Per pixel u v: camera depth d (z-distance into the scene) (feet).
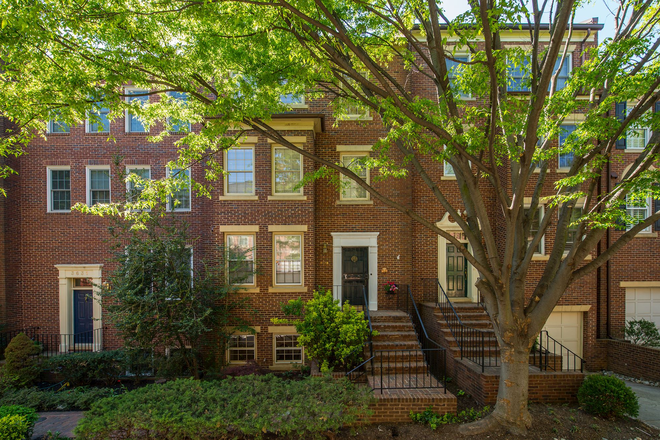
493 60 16.85
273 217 38.55
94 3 18.83
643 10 20.71
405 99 25.62
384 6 21.65
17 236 41.47
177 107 25.82
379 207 41.34
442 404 24.35
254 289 37.99
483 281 23.71
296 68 23.71
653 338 37.99
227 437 20.53
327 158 41.32
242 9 19.52
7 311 40.19
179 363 34.27
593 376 25.89
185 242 36.01
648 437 22.52
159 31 22.18
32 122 23.52
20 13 17.29
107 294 32.83
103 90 21.18
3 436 20.97
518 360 22.71
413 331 34.50
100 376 34.71
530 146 18.74
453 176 42.01
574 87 19.58
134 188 35.65
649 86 19.10
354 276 41.39
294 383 23.91
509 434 22.08
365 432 22.93
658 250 41.81
